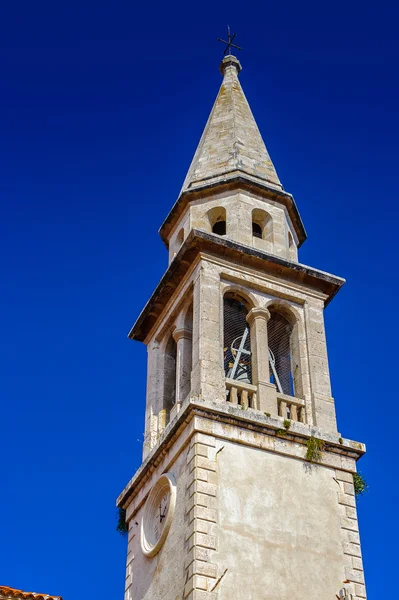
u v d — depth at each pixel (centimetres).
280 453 2862
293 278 3353
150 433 3272
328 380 3156
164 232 3759
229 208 3522
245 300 3281
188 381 3175
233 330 3322
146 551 2881
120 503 3222
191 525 2616
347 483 2903
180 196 3622
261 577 2569
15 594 2811
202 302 3123
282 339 3334
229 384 3002
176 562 2648
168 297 3441
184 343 3266
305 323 3281
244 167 3697
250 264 3300
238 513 2672
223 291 3216
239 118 4000
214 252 3266
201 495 2658
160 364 3456
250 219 3509
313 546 2706
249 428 2864
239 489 2722
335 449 2948
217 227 3666
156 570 2784
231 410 2859
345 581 2672
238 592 2511
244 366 3259
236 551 2591
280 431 2894
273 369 3241
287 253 3491
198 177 3728
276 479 2798
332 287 3394
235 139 3850
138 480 3119
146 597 2784
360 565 2734
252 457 2814
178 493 2792
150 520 2967
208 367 2975
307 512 2773
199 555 2538
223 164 3738
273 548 2644
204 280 3184
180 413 2880
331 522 2789
